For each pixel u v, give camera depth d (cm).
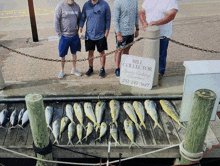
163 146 332
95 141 342
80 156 344
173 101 426
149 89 444
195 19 977
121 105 423
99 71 532
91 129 363
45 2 1478
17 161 425
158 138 345
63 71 504
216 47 668
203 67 367
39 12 1234
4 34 830
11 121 378
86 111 400
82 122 380
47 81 484
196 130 284
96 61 582
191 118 282
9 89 455
